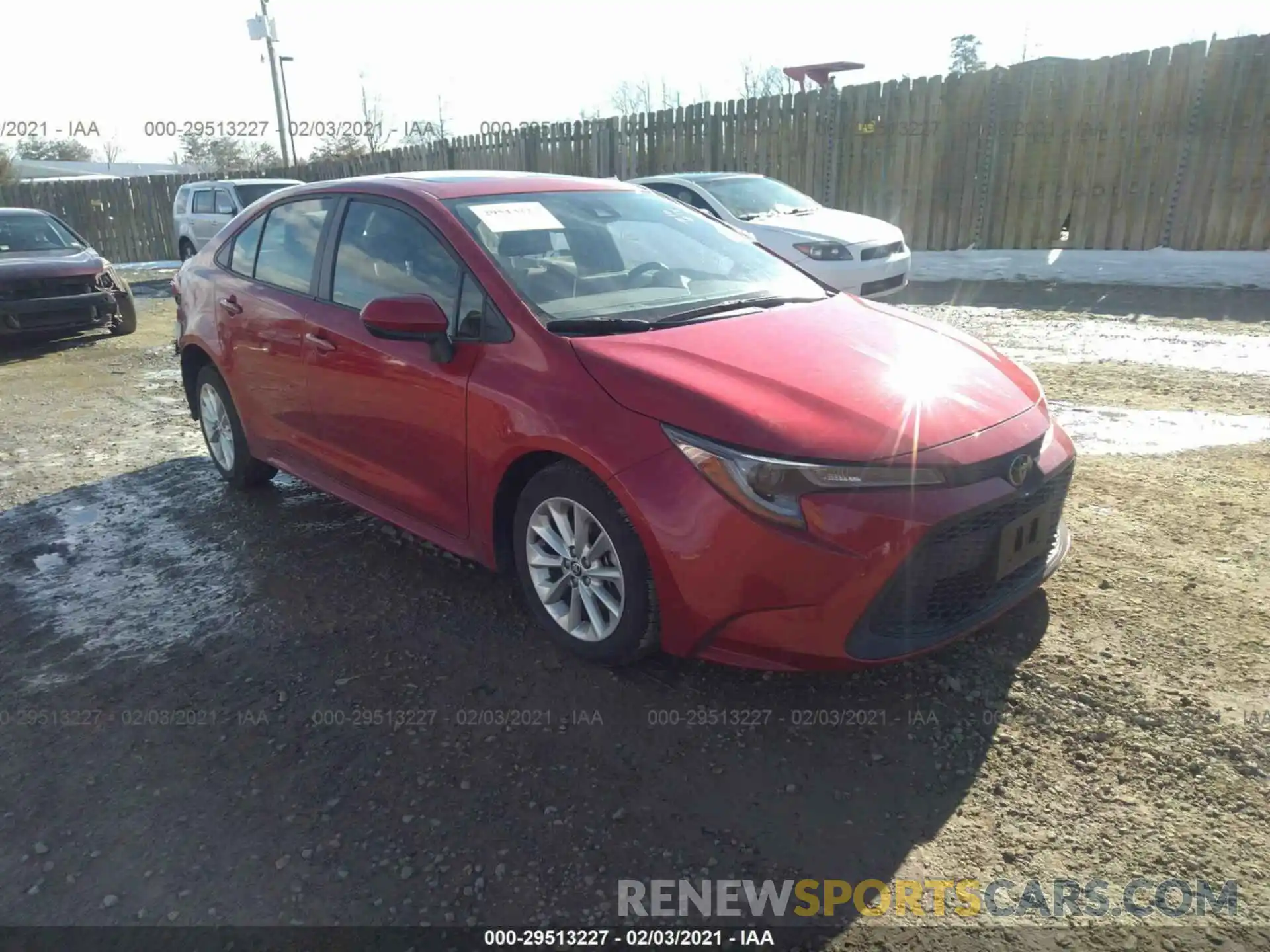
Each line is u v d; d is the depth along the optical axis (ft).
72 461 18.92
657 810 8.34
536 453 10.23
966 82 40.52
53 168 127.13
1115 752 8.82
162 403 23.63
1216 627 10.81
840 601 8.57
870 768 8.77
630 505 9.17
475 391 10.68
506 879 7.61
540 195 13.08
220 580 13.14
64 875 7.83
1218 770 8.52
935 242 43.39
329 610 12.12
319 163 71.61
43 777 9.07
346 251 13.14
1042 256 39.68
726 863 7.72
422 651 11.05
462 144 61.00
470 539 11.48
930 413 9.27
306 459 14.19
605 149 53.16
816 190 45.75
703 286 12.42
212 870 7.82
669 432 9.11
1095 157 38.75
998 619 11.15
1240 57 34.73
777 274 13.42
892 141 43.01
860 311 12.27
